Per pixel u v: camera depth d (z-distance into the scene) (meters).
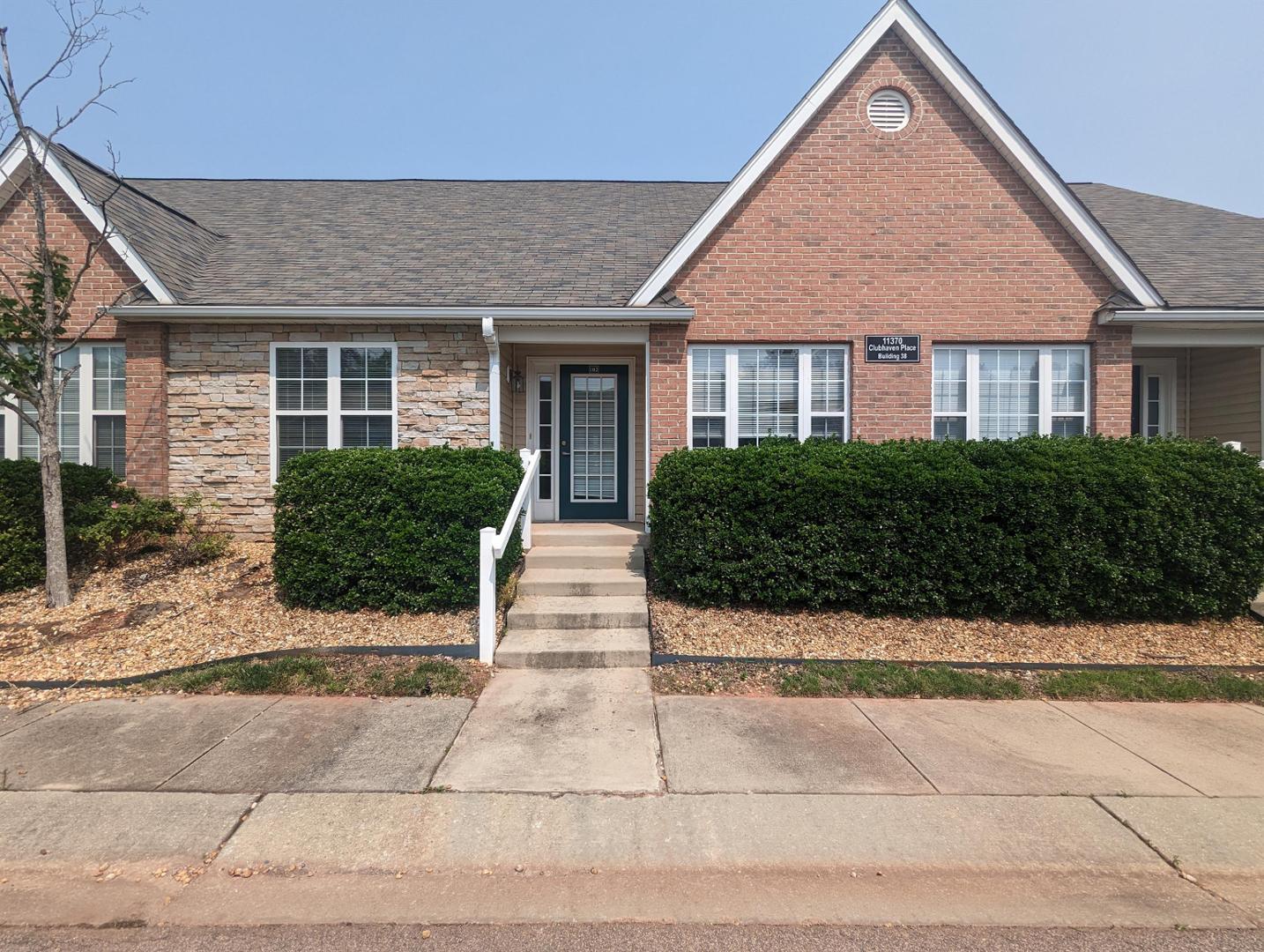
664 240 10.59
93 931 2.85
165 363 8.91
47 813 3.65
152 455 8.84
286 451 9.02
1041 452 7.07
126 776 4.03
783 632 6.45
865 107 8.74
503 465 7.32
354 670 5.61
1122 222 11.20
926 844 3.44
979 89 8.52
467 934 2.83
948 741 4.58
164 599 6.99
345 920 2.91
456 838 3.46
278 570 6.89
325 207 11.83
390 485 6.67
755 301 8.76
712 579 6.89
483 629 5.90
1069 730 4.79
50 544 6.82
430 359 9.00
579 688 5.45
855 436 8.76
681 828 3.56
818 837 3.48
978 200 8.75
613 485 10.37
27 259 8.78
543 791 3.89
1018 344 8.84
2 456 9.18
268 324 8.95
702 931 2.85
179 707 5.02
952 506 6.73
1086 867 3.28
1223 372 10.23
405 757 4.28
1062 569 6.65
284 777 4.02
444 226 11.09
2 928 2.86
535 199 12.45
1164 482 6.79
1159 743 4.59
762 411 8.91
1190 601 6.79
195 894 3.07
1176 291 8.98
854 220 8.77
